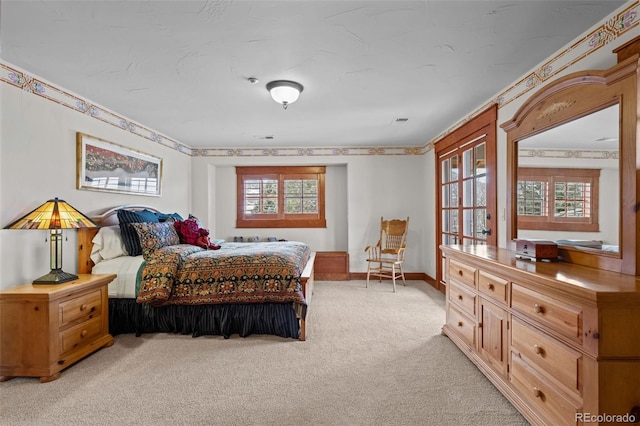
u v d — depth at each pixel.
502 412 1.73
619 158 1.57
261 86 2.71
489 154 3.05
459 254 2.46
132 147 3.69
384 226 5.14
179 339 2.78
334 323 3.17
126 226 3.04
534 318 1.59
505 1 1.61
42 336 2.05
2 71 2.20
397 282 5.07
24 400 1.85
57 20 1.74
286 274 2.79
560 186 1.97
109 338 2.63
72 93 2.79
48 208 2.28
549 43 2.04
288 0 1.58
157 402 1.84
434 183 4.71
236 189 5.64
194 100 3.05
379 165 5.30
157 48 2.07
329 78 2.56
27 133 2.38
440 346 2.60
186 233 3.41
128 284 2.80
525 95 2.50
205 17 1.73
